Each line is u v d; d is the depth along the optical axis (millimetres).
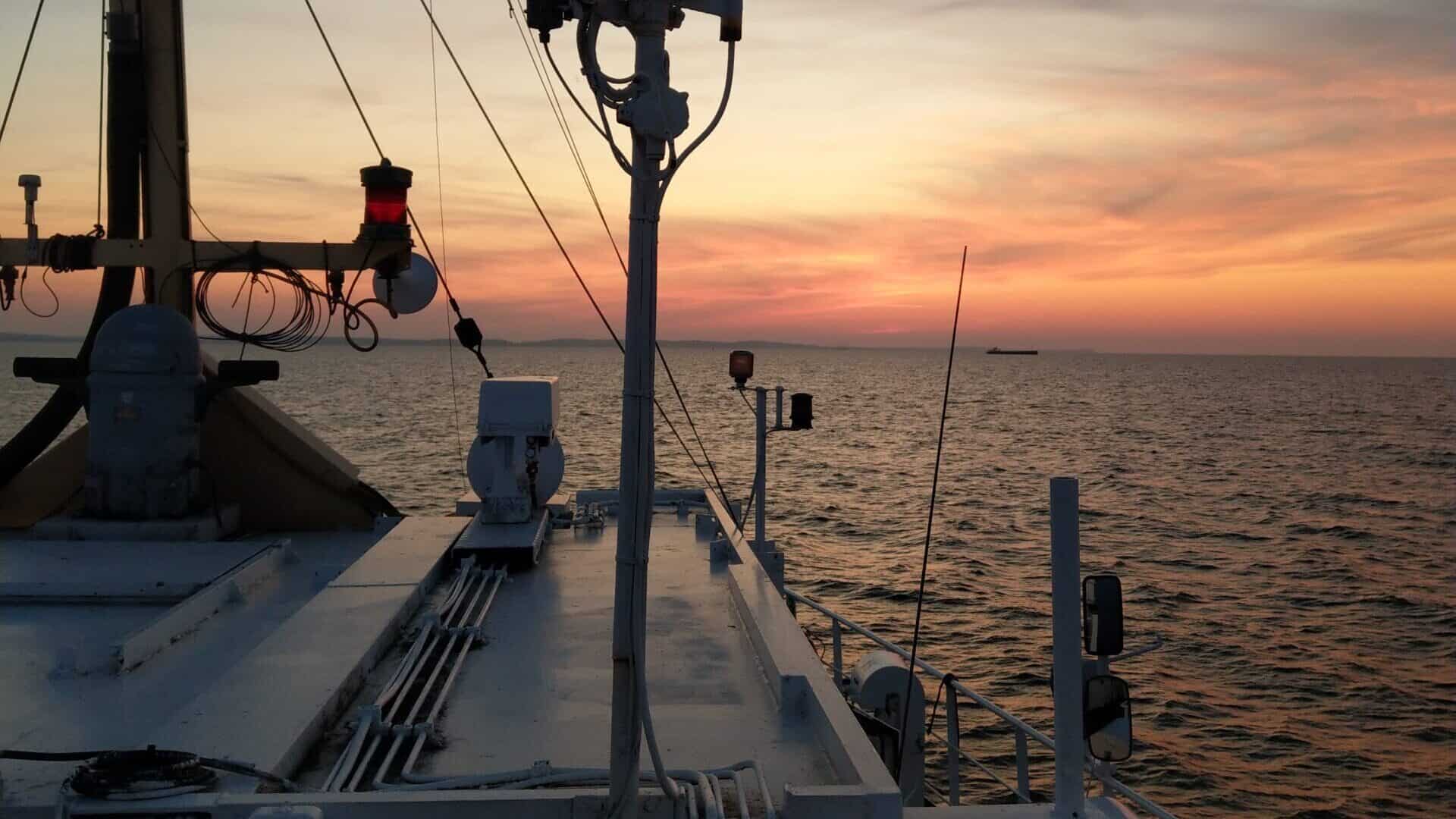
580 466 60375
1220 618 28719
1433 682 22953
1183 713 20797
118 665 6094
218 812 3787
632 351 3555
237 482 10258
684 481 57562
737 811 4035
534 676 6242
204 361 9852
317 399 126188
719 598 8188
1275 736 19625
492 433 9914
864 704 6973
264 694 5164
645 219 3516
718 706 5777
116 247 8914
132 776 3846
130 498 8953
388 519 10484
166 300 9539
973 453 76875
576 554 9805
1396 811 16750
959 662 23250
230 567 8133
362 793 3916
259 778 4121
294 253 8789
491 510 9922
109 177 9383
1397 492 58250
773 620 6793
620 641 3699
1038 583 31719
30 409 107500
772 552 10516
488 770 4840
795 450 76625
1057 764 4008
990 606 28609
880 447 79875
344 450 66688
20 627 6961
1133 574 35062
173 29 9422
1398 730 19969
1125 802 16875
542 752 5094
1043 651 24125
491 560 8984
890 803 4012
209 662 6355
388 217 8664
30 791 4094
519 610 7781
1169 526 45625
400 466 58500
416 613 7492
